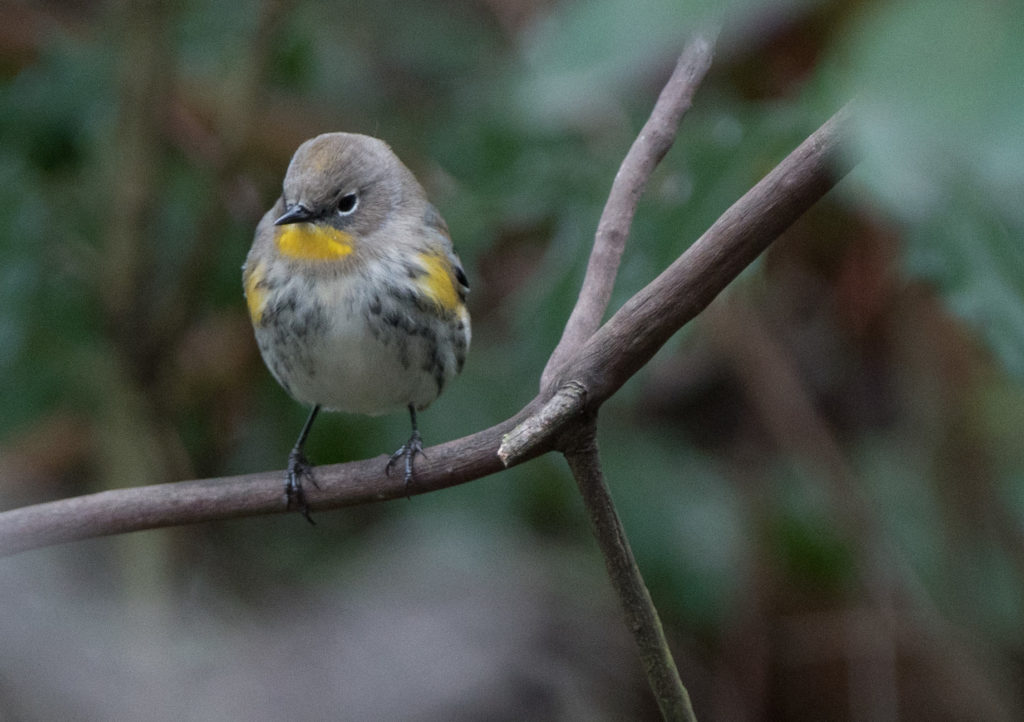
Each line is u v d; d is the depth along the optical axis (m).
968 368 9.13
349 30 10.85
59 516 5.21
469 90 9.96
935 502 9.89
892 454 10.49
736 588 9.96
